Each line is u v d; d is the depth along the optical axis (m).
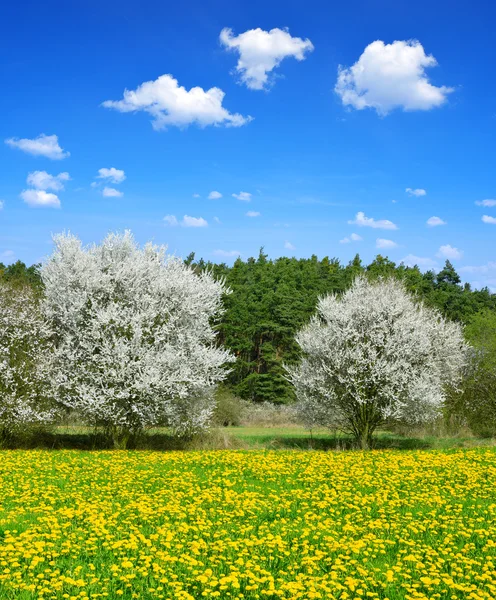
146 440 26.09
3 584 6.77
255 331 63.34
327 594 6.59
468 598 6.71
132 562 7.73
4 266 69.44
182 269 27.20
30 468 15.80
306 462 17.80
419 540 9.03
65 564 7.67
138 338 23.59
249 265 87.44
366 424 26.19
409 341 25.91
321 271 84.50
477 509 11.31
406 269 82.44
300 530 9.45
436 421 32.41
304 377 27.33
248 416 44.06
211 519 10.31
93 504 10.88
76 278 24.66
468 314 66.38
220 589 6.88
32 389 23.50
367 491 13.12
